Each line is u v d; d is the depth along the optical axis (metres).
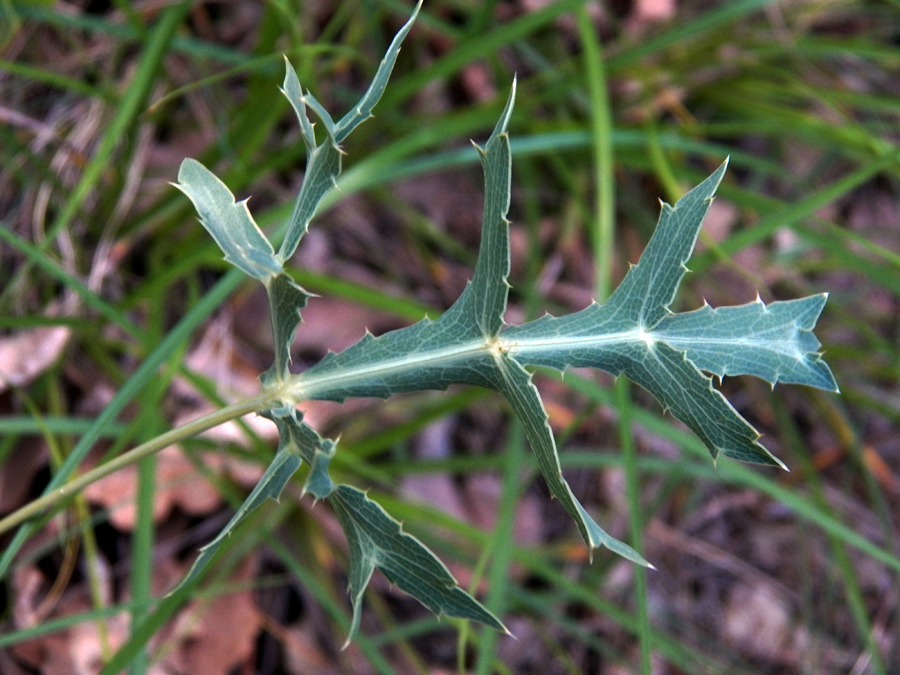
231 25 0.50
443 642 0.49
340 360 0.24
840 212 0.63
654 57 0.57
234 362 0.47
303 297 0.23
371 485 0.48
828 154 0.61
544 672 0.50
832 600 0.55
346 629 0.38
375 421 0.49
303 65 0.39
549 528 0.53
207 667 0.41
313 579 0.40
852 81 0.63
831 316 0.60
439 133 0.47
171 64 0.47
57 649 0.39
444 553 0.49
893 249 0.62
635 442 0.55
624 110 0.57
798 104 0.61
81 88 0.38
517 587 0.45
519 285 0.55
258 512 0.44
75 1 0.45
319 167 0.23
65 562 0.38
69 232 0.43
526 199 0.54
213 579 0.42
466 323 0.24
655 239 0.23
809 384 0.23
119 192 0.43
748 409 0.59
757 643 0.54
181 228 0.48
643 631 0.32
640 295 0.24
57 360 0.41
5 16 0.41
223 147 0.40
